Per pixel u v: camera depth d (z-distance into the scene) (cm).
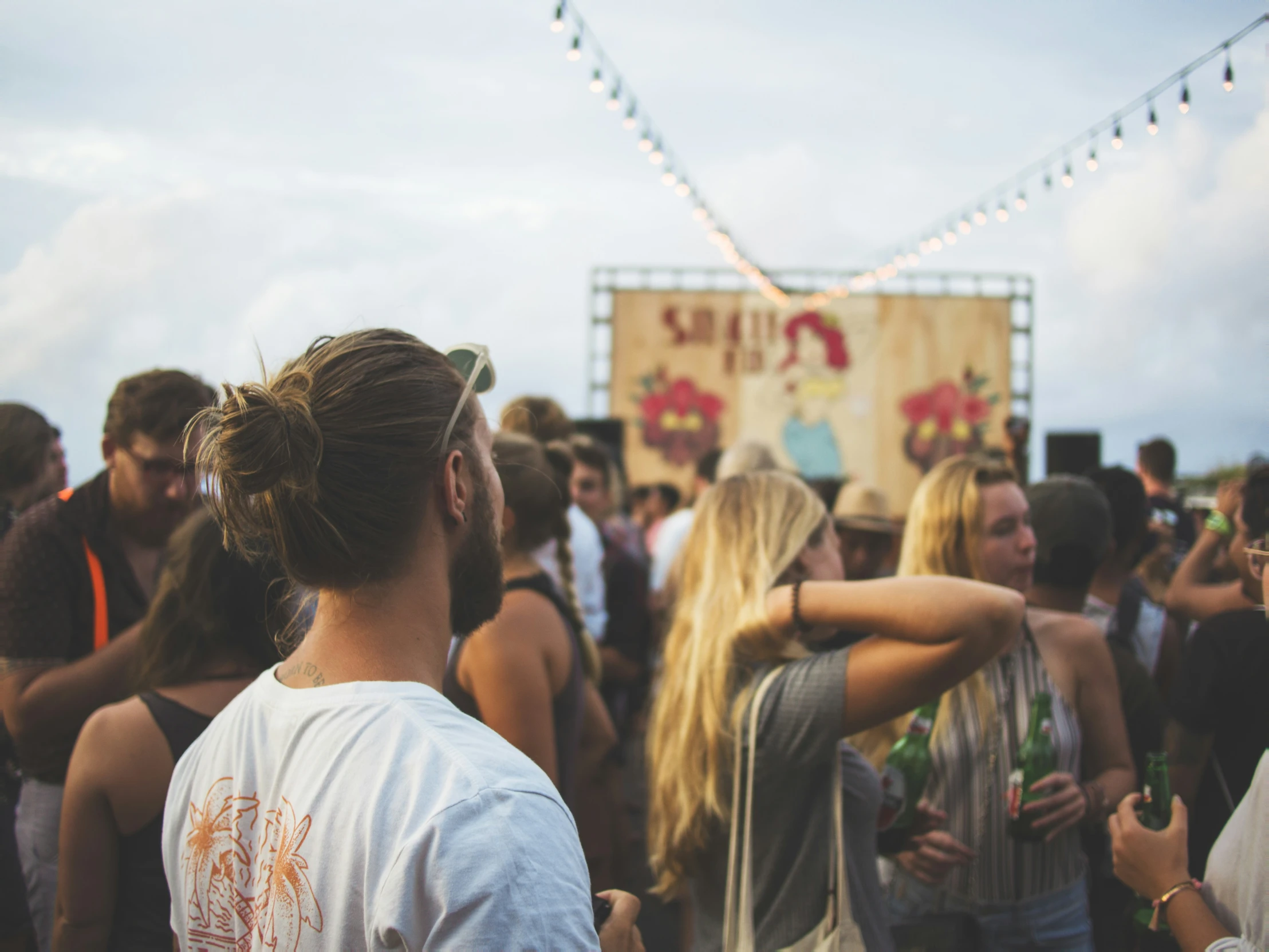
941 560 204
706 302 1335
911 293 1335
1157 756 150
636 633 396
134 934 141
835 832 133
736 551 151
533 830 72
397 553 82
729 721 142
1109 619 257
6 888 212
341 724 79
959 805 184
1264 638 147
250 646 149
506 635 172
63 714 192
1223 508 165
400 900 69
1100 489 255
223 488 84
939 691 128
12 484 270
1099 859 211
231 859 84
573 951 70
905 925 160
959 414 1330
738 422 1332
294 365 86
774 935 133
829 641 244
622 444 781
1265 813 101
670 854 152
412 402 83
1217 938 106
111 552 214
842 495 324
